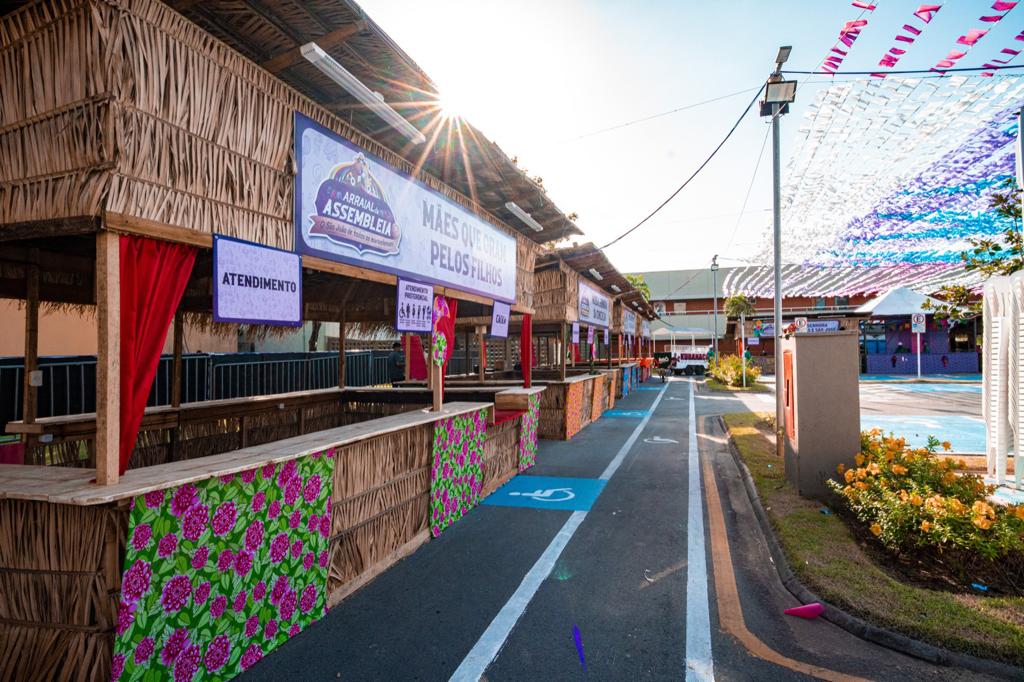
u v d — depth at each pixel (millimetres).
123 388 2473
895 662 2811
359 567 3773
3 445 3775
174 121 2686
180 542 2432
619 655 2916
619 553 4395
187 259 2803
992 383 6195
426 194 5195
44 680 2305
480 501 5926
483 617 3338
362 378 15000
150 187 2559
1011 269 6367
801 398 5520
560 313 10469
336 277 5973
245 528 2770
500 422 6402
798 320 8602
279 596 2992
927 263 14766
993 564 3701
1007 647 2744
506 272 7551
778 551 4215
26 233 2551
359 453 3795
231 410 5668
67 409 7305
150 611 2309
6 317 8688
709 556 4328
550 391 10195
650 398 18422
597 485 6656
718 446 9336
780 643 3021
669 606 3480
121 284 2490
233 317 2984
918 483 4426
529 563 4195
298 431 6742
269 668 2787
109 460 2326
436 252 5406
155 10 2594
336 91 3762
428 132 4621
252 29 3068
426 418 4625
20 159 2598
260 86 3213
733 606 3480
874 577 3590
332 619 3312
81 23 2438
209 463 2732
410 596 3625
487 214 6805
